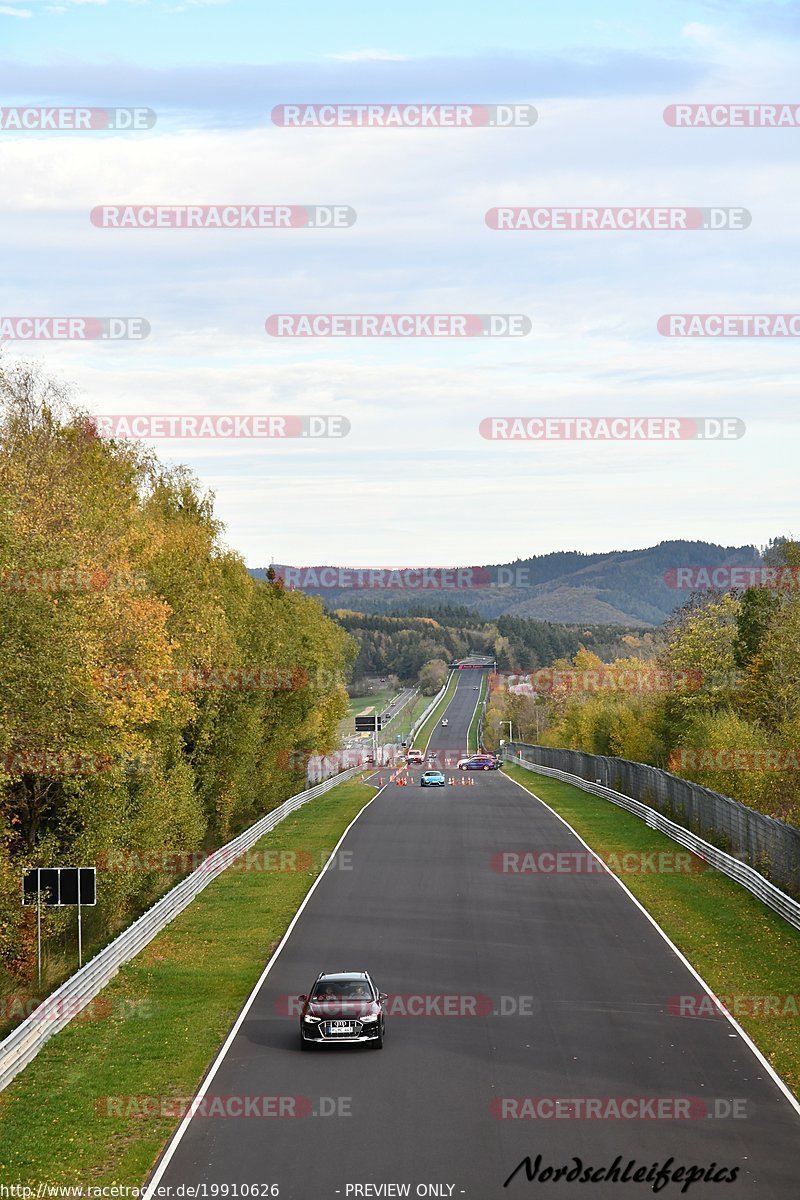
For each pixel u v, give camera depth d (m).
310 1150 28.53
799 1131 29.70
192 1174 27.27
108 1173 27.80
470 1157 27.97
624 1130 29.70
